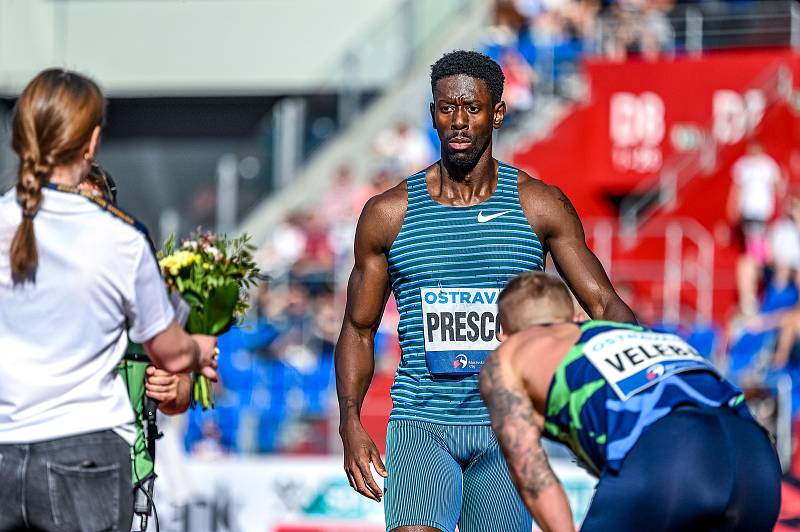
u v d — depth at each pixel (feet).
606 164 163.94
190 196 216.33
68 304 40.24
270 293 144.97
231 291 50.34
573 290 54.24
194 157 218.38
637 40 173.58
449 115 53.16
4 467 39.55
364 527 109.19
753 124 161.38
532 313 44.60
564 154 165.58
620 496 40.55
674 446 40.47
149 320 42.11
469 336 53.42
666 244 150.92
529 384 42.80
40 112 40.81
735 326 126.82
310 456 119.85
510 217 53.93
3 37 211.82
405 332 54.60
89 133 41.73
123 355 44.83
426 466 52.49
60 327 40.22
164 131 219.00
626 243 151.84
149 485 49.57
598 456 41.70
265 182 182.39
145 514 49.52
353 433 54.08
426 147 166.91
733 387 42.57
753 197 148.87
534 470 41.73
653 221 154.10
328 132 179.83
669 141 163.12
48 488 39.58
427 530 51.62
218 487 110.93
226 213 185.06
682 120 163.22
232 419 130.93
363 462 53.42
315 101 181.16
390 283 55.88
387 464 53.57
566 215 54.29
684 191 156.15
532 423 42.24
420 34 180.96
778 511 41.91
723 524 41.22
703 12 173.58
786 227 143.33
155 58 211.41
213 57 211.00
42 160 40.68
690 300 143.54
